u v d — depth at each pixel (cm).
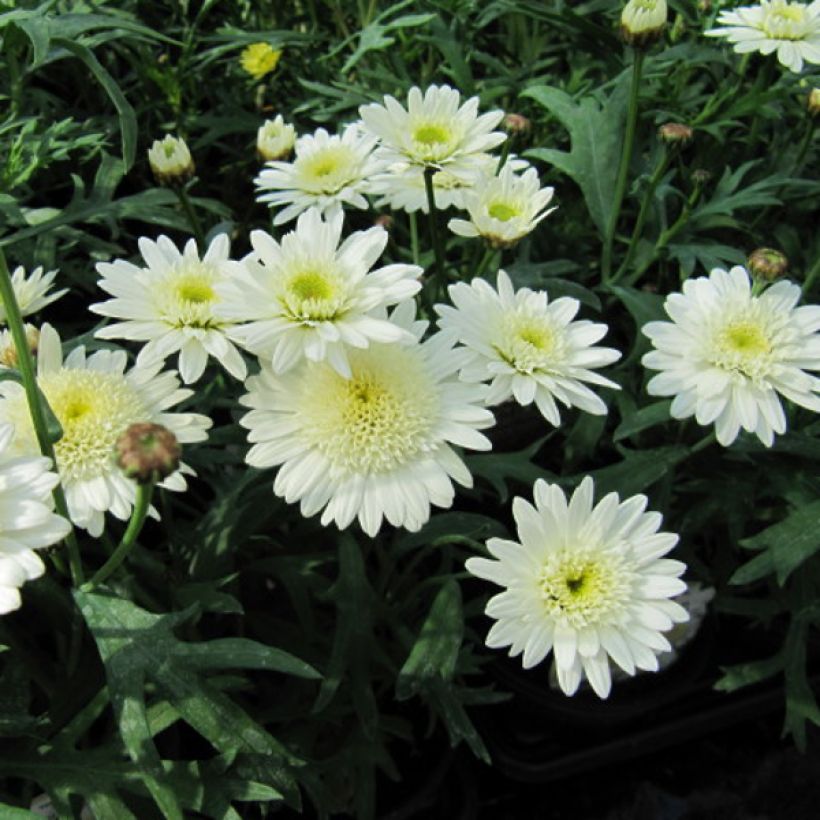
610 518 31
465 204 40
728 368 35
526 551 31
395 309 34
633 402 41
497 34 61
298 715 37
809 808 49
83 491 31
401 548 37
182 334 32
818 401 35
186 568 37
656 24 41
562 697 45
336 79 56
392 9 52
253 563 38
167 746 37
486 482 44
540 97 47
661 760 50
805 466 40
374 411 31
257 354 31
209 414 46
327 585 37
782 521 39
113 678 30
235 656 30
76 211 44
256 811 40
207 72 57
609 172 46
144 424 28
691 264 45
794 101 54
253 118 54
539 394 33
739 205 46
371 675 38
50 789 32
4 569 26
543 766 45
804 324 36
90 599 31
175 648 31
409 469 31
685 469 43
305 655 38
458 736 34
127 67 57
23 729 33
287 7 62
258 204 56
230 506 37
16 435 31
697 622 45
